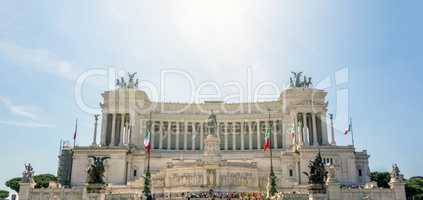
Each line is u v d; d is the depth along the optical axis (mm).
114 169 104375
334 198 72312
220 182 90812
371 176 108688
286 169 105812
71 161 105875
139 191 92625
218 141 99938
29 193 75875
